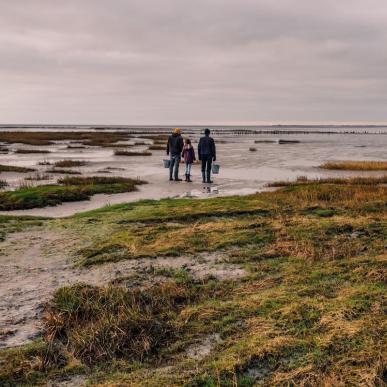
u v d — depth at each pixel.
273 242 8.55
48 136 84.00
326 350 4.39
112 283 6.62
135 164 31.72
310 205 12.04
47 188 16.84
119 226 10.36
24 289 6.52
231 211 11.34
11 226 10.70
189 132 151.00
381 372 3.97
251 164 31.48
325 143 74.19
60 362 4.52
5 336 5.07
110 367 4.41
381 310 5.18
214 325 5.11
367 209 11.43
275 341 4.54
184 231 9.41
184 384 3.96
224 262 7.48
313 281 6.37
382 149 54.88
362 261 7.09
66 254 8.31
